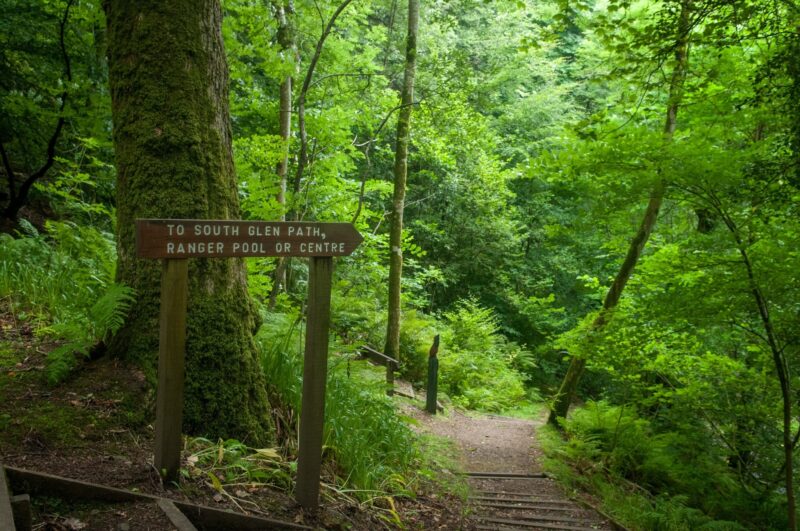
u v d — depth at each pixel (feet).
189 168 13.08
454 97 34.55
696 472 25.89
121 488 9.59
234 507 10.42
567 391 33.65
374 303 42.88
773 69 19.72
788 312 21.80
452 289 61.77
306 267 38.01
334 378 17.83
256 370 13.82
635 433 27.71
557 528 17.60
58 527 8.22
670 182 21.34
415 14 34.94
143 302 12.90
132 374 12.39
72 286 17.97
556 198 62.54
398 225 36.76
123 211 13.33
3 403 11.02
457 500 18.54
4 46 23.39
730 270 21.67
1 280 17.61
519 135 64.08
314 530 10.71
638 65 22.71
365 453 15.62
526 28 56.90
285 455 13.56
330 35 33.91
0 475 8.11
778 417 25.22
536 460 26.55
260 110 32.91
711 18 21.03
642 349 26.27
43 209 28.09
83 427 10.93
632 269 30.53
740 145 27.40
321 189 31.40
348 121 31.12
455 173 56.29
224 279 13.48
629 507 22.00
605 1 47.96
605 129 23.38
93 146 24.90
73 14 22.85
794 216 21.24
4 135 25.68
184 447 11.82
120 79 13.23
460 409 37.81
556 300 61.93
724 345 28.76
